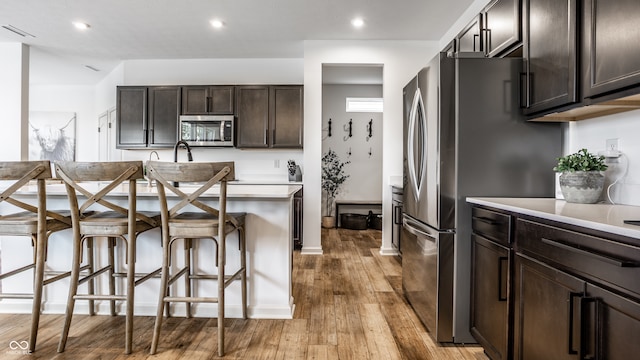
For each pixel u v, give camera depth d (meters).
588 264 1.13
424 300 2.31
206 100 4.76
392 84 4.39
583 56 1.54
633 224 1.06
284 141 4.77
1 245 2.53
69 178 1.99
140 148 4.86
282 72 5.10
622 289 0.99
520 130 2.05
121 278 2.51
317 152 4.43
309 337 2.18
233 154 5.15
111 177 1.98
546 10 1.80
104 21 3.77
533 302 1.45
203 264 2.48
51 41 4.33
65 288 2.53
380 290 3.05
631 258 0.97
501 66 2.04
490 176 2.05
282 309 2.46
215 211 2.03
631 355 0.96
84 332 2.22
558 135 2.07
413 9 3.53
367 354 1.99
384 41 4.39
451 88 2.04
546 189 2.07
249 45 4.54
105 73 5.75
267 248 2.47
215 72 5.09
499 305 1.72
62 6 3.42
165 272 2.01
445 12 3.60
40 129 6.40
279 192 2.39
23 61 4.38
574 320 1.18
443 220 2.06
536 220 1.44
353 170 6.71
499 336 1.72
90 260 2.41
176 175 1.94
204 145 4.73
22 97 4.36
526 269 1.51
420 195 2.37
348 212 6.71
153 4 3.39
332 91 6.67
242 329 2.28
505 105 2.04
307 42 4.39
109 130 5.73
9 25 3.87
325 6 3.46
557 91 1.71
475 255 2.00
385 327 2.33
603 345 1.06
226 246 2.48
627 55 1.29
